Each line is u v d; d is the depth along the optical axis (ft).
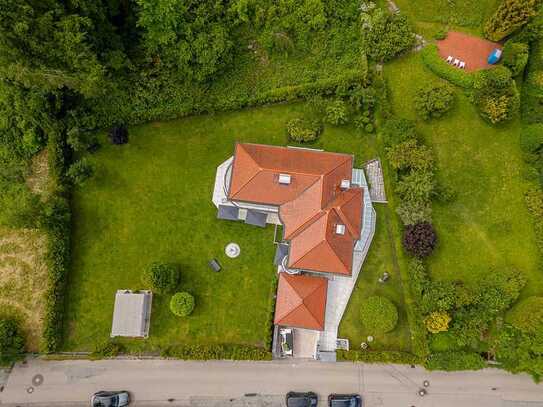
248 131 172.14
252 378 156.97
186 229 166.91
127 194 170.09
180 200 168.96
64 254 160.25
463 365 149.69
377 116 165.78
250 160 147.02
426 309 149.79
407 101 168.96
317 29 170.60
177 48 161.99
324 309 150.20
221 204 165.58
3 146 168.14
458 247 159.33
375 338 156.35
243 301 161.07
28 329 160.66
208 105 167.22
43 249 165.99
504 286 150.92
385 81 169.99
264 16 169.17
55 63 146.10
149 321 160.15
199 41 159.22
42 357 159.22
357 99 163.22
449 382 153.79
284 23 168.25
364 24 170.09
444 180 163.02
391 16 168.04
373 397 154.20
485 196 161.68
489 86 158.30
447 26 171.63
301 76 170.40
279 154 149.89
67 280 163.63
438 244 159.53
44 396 158.20
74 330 161.27
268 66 172.35
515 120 164.35
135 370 158.92
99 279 164.35
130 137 172.65
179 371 158.51
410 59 171.22
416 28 172.24
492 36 165.99
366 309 152.35
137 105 168.04
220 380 157.38
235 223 165.99
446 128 166.20
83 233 167.63
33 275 164.04
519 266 156.66
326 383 155.74
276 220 164.04
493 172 162.81
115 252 166.09
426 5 172.45
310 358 157.17
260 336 158.71
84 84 146.00
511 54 157.89
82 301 162.91
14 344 154.92
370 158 167.22
